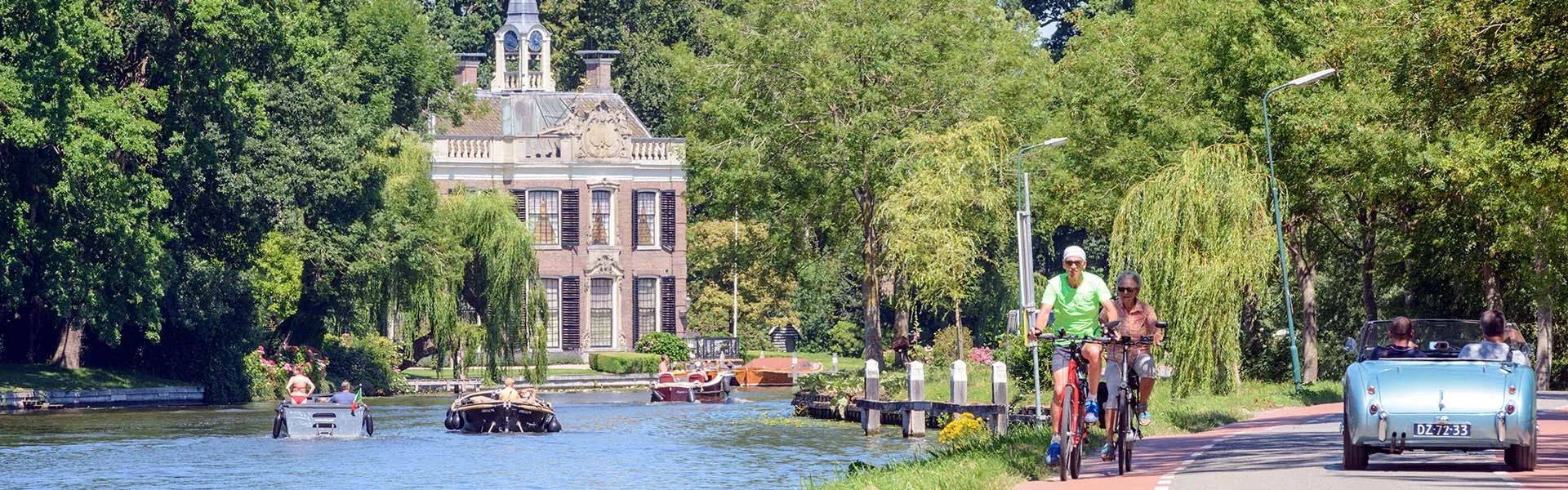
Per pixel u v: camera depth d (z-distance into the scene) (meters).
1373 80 76.25
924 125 102.06
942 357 103.69
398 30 124.44
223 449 68.69
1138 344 27.81
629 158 158.38
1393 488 25.61
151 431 78.50
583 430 81.38
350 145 106.38
